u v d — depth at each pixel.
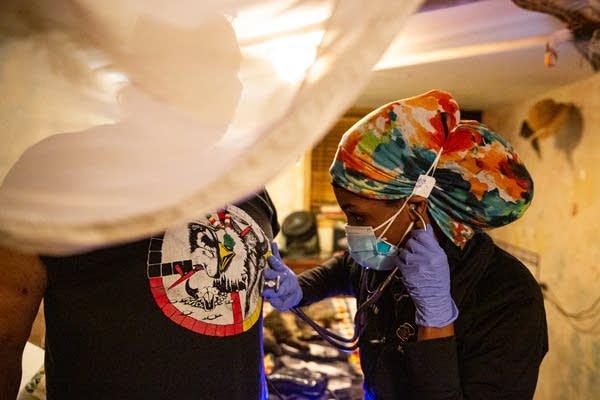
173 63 0.46
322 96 0.41
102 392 0.68
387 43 0.41
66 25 0.45
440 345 0.89
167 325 0.71
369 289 1.17
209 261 0.75
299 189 3.86
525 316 0.92
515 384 0.90
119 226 0.45
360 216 1.00
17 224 0.45
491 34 0.97
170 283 0.72
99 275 0.68
